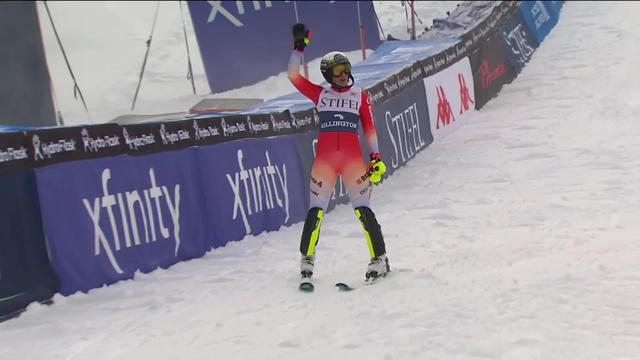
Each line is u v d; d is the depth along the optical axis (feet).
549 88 167.22
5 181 62.18
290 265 75.46
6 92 152.66
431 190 110.22
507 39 183.52
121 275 71.20
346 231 91.30
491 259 71.31
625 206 89.92
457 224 89.35
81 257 67.56
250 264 76.89
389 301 58.90
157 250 76.07
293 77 69.87
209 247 83.66
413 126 134.41
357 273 70.08
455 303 57.00
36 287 63.52
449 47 154.20
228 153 88.33
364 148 116.98
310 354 48.39
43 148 65.46
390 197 108.88
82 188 68.64
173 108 197.26
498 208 95.35
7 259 61.57
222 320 57.06
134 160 74.90
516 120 148.15
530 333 49.24
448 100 148.77
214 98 189.78
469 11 219.82
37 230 64.39
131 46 257.96
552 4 232.12
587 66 178.60
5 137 62.39
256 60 211.00
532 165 116.47
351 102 68.74
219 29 207.10
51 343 53.47
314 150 105.70
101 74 234.17
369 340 50.14
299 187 101.04
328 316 56.29
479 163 122.21
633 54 182.29
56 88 222.07
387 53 177.27
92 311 61.62
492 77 169.89
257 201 91.97
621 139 124.26
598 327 49.67
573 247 73.67
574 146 123.75
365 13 215.92
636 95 151.02
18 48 153.48
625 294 56.65
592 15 231.91
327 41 217.15
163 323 57.11
